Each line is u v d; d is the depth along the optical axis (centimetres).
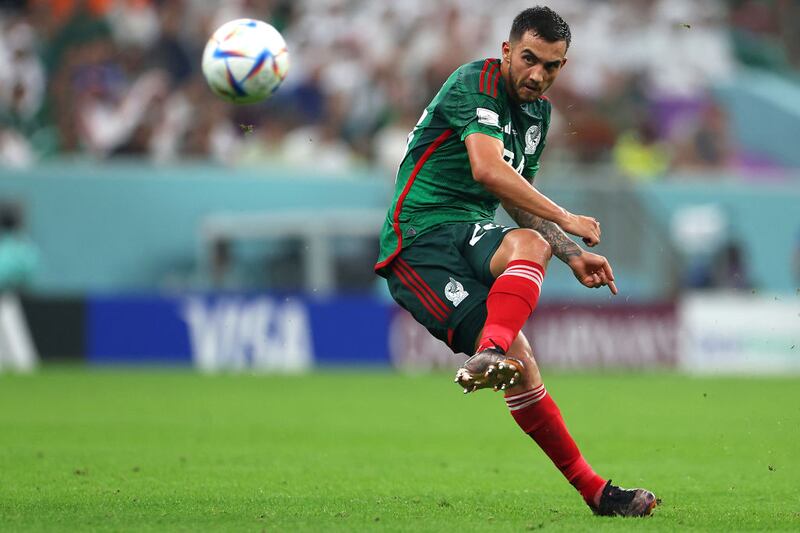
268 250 6669
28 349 6078
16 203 6425
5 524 1716
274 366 6278
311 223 6694
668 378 6206
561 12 8744
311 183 6938
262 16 7938
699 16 9394
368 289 6788
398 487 2323
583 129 8025
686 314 6844
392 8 8275
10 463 2658
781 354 6962
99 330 6184
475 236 1831
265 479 2427
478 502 2084
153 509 1920
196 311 6241
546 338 6581
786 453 3092
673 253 7125
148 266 6656
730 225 7562
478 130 1805
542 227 1862
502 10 8612
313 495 2164
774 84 9781
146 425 3653
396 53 8075
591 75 8519
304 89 7675
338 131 7662
